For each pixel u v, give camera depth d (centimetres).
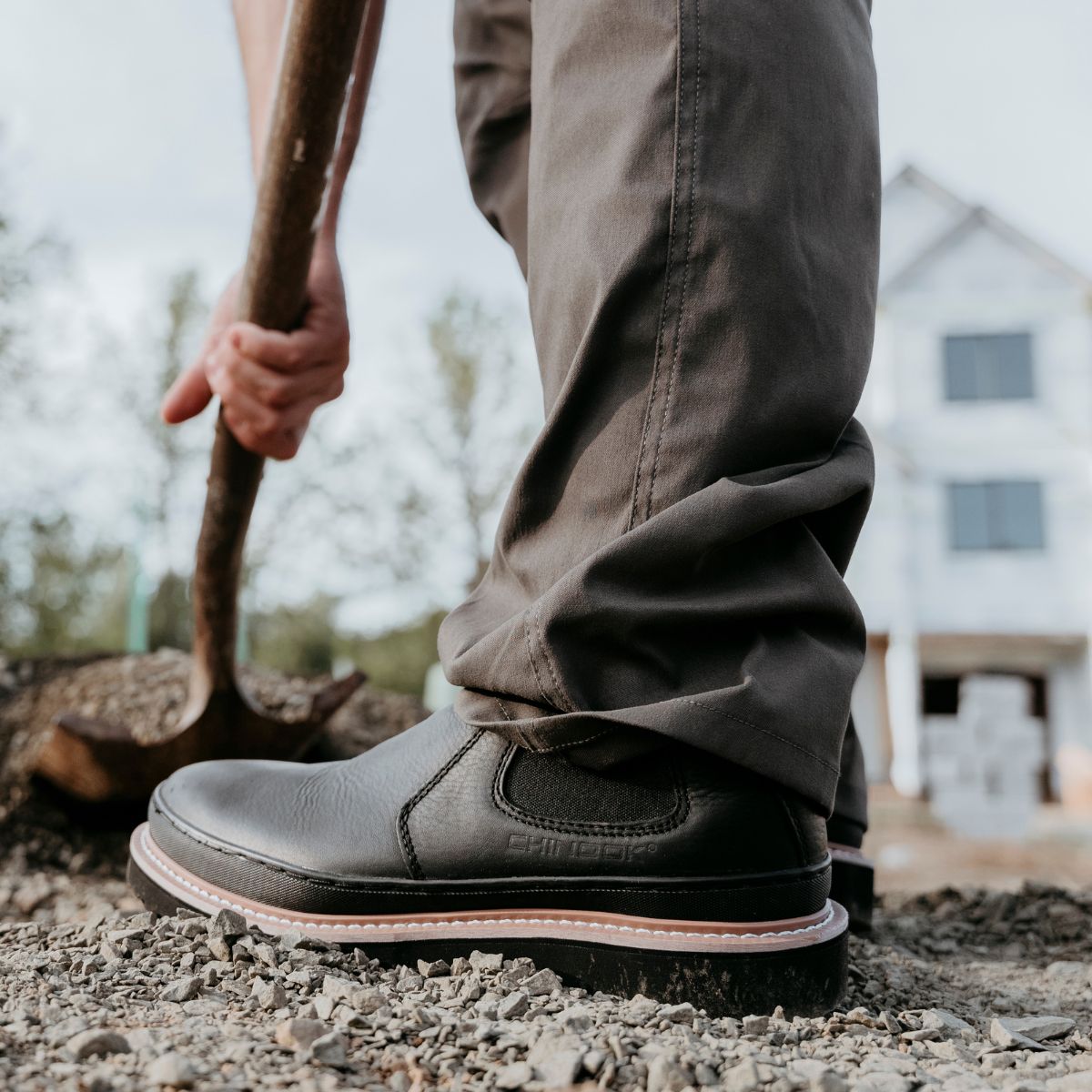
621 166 98
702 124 96
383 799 107
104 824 247
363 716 335
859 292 103
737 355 95
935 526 1502
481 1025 84
